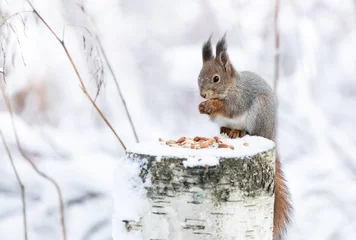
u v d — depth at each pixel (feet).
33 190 33.47
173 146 15.69
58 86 39.75
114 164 34.88
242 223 14.37
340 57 46.60
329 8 45.39
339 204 35.06
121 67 43.06
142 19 49.06
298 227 34.01
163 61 45.19
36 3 34.53
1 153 34.30
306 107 40.06
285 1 43.16
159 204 14.25
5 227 31.89
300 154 39.27
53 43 36.91
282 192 19.72
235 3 43.65
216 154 14.46
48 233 32.01
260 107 23.27
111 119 40.27
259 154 14.71
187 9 48.88
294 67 42.70
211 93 24.16
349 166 37.81
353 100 48.65
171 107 48.08
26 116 38.73
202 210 14.08
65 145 35.99
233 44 43.14
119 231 14.65
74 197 33.06
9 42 24.72
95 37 29.58
